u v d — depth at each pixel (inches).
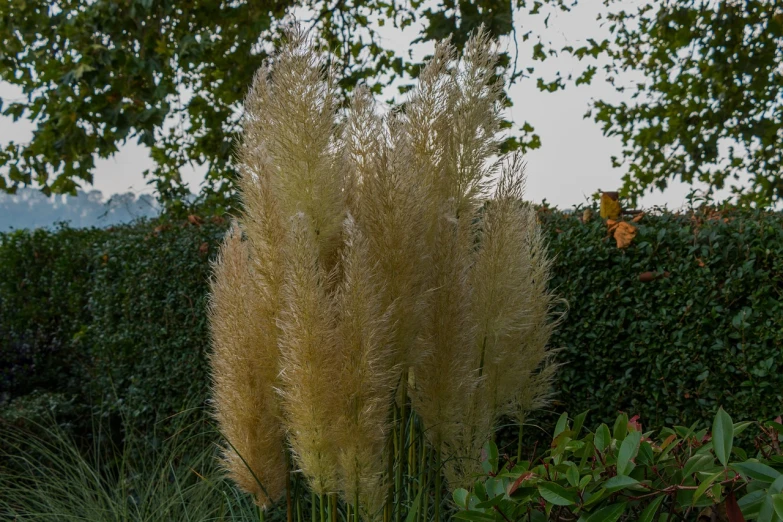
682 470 59.7
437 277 72.8
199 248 177.3
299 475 80.4
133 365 200.7
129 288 195.9
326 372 62.2
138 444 182.1
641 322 126.6
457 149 74.4
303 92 63.2
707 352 121.1
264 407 70.4
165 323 184.7
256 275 68.1
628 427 73.0
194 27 239.5
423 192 70.4
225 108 237.6
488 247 76.7
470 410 79.2
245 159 68.5
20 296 260.7
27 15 223.9
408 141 73.7
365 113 71.9
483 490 64.5
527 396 91.0
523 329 83.7
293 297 61.1
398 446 83.5
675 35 253.1
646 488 59.7
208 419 154.2
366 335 62.5
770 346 115.9
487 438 80.5
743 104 250.4
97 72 191.3
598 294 131.3
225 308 70.2
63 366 259.9
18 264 261.1
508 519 60.9
